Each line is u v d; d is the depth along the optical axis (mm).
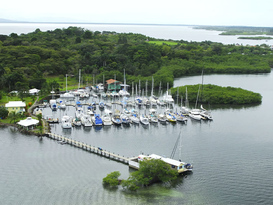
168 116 143500
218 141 116250
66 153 101750
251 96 176875
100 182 82375
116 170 90000
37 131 119562
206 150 106875
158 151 105438
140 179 79375
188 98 178625
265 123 139875
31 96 172125
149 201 73562
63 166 91688
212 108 166625
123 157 97000
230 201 74750
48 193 76375
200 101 177625
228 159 99188
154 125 135750
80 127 130625
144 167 81875
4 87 180500
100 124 133000
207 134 124312
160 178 81625
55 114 148125
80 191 77500
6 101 160250
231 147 110125
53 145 108500
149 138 119062
